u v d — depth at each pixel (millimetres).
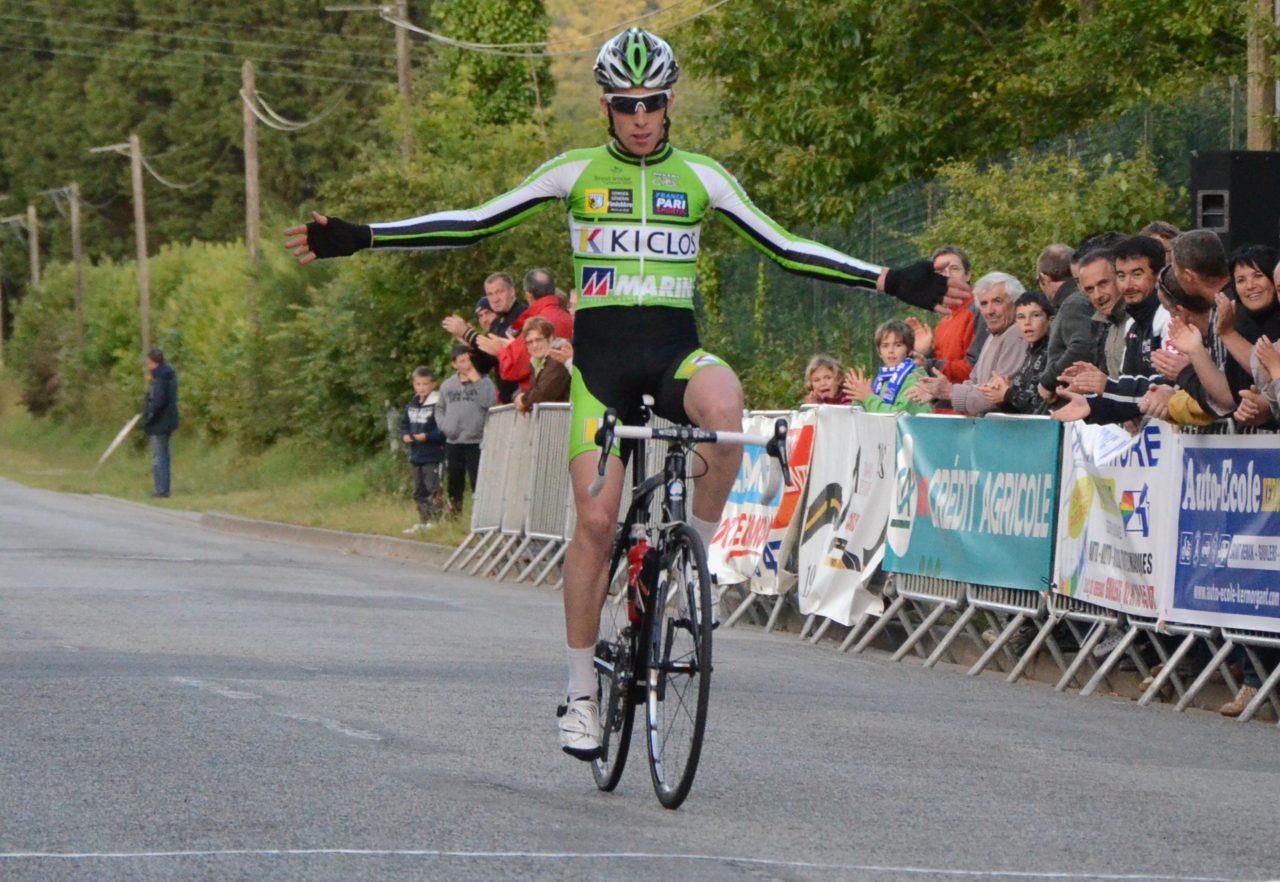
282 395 56781
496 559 28734
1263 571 15000
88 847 8977
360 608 22219
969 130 39844
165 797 10258
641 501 10969
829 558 20719
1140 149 27812
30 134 144500
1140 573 16297
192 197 129625
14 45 145750
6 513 43500
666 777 10383
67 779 10750
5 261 146250
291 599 23125
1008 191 29125
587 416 10734
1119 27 34031
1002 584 18062
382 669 16188
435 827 9586
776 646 20125
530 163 47281
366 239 10789
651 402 10836
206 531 40594
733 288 39312
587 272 10820
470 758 11812
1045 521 17578
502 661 17062
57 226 139375
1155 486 16141
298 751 11805
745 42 41125
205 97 129000
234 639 18297
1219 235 20859
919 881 8672
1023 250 28516
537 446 27953
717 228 39312
